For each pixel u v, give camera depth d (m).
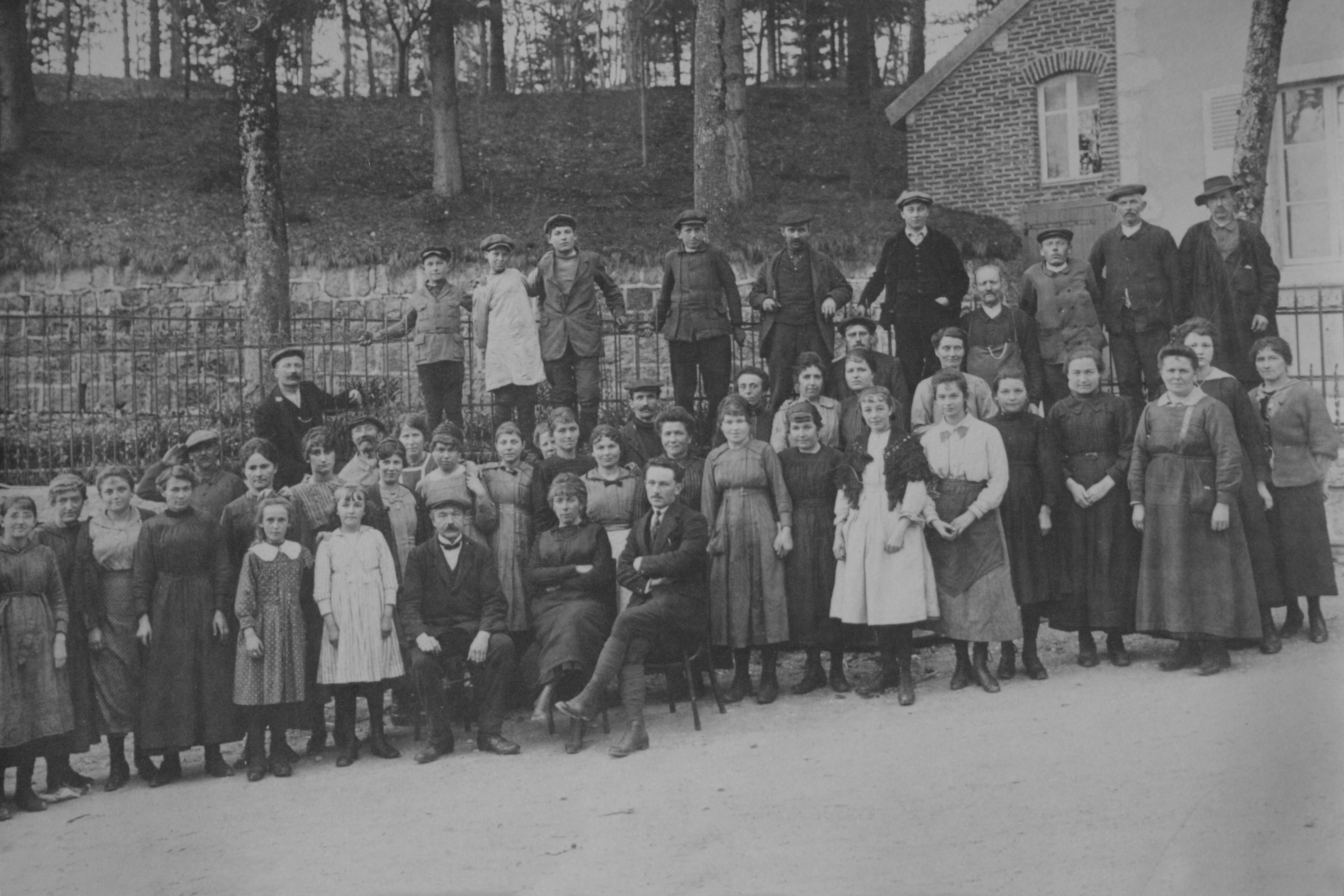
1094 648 7.15
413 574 6.64
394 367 14.27
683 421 7.14
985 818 4.89
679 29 27.72
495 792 5.75
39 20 25.89
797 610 6.94
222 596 6.40
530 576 6.79
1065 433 7.06
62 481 6.38
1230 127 13.26
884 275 8.82
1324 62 12.80
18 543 6.10
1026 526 6.96
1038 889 4.21
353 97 26.16
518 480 7.30
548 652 6.48
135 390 10.88
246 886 4.71
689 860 4.71
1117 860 4.39
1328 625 7.48
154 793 6.17
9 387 11.36
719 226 15.53
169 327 11.36
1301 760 5.13
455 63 21.23
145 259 15.05
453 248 16.69
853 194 20.53
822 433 7.53
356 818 5.52
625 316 9.38
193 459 7.26
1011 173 17.70
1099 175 16.86
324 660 6.40
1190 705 6.05
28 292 14.87
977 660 6.79
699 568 6.60
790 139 24.20
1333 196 12.94
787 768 5.71
